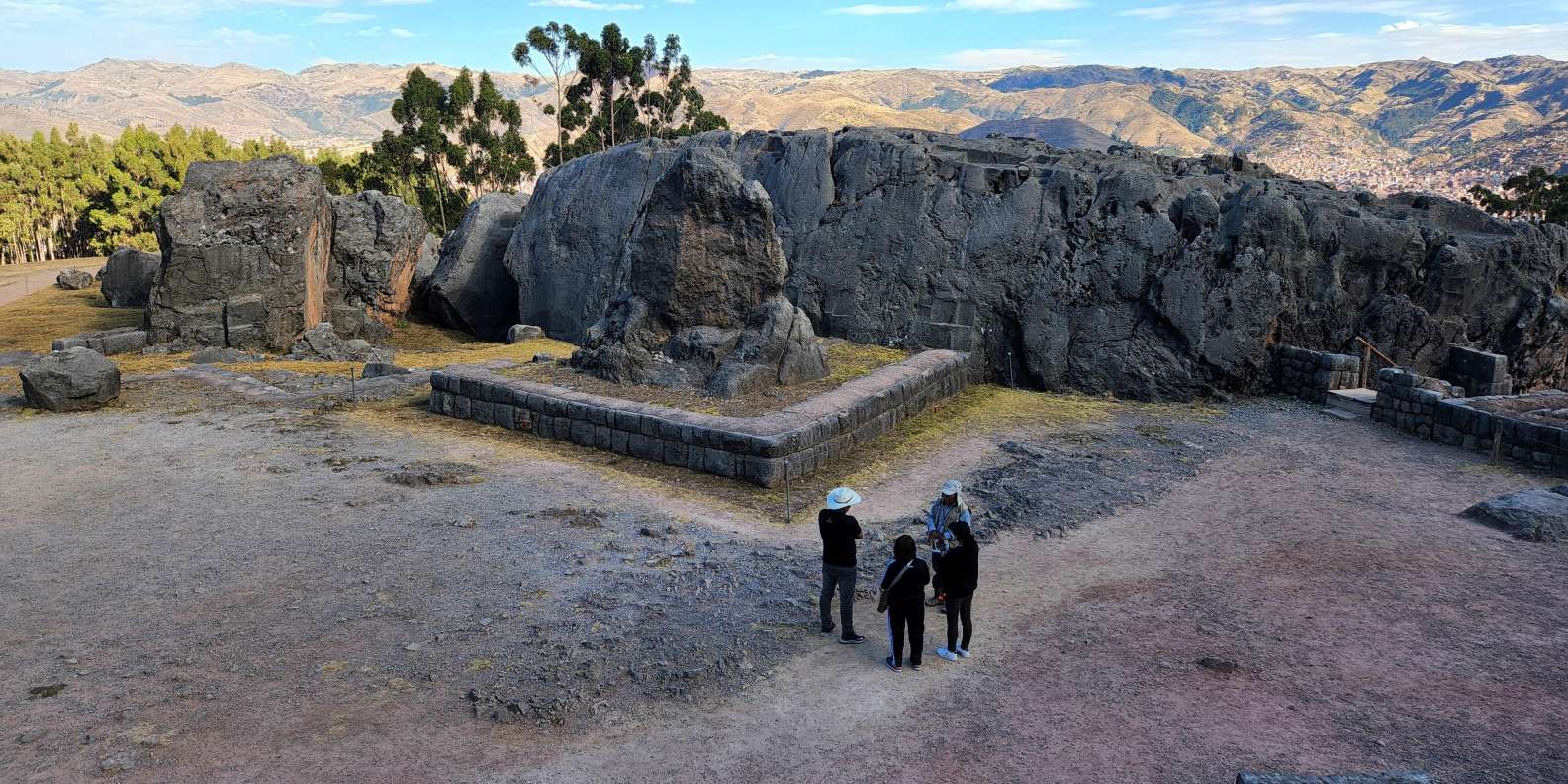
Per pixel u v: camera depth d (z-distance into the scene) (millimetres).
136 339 29062
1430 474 18484
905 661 10383
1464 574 13156
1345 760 8414
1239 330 25766
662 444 18469
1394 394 22281
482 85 73562
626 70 77375
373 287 35875
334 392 23984
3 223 88438
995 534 14828
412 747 8344
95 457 17641
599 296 33562
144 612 11008
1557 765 8336
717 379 21094
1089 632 11242
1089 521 15539
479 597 11664
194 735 8398
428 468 17422
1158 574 13203
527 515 14977
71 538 13461
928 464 18938
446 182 78062
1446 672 10211
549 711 8961
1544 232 27875
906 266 29375
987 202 28922
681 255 22375
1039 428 22234
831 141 31828
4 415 20844
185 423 20500
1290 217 26344
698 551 13688
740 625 11180
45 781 7625
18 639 10227
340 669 9711
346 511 14852
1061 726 9039
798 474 17719
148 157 98750
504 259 36625
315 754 8172
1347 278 26984
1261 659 10508
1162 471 18594
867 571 13117
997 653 10641
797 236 30984
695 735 8766
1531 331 26922
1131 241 27016
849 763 8359
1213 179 28875
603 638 10570
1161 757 8469
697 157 22219
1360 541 14570
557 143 83562
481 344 34062
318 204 32281
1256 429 22438
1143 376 26125
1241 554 14016
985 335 28297
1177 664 10359
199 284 29484
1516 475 18344
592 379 22344
